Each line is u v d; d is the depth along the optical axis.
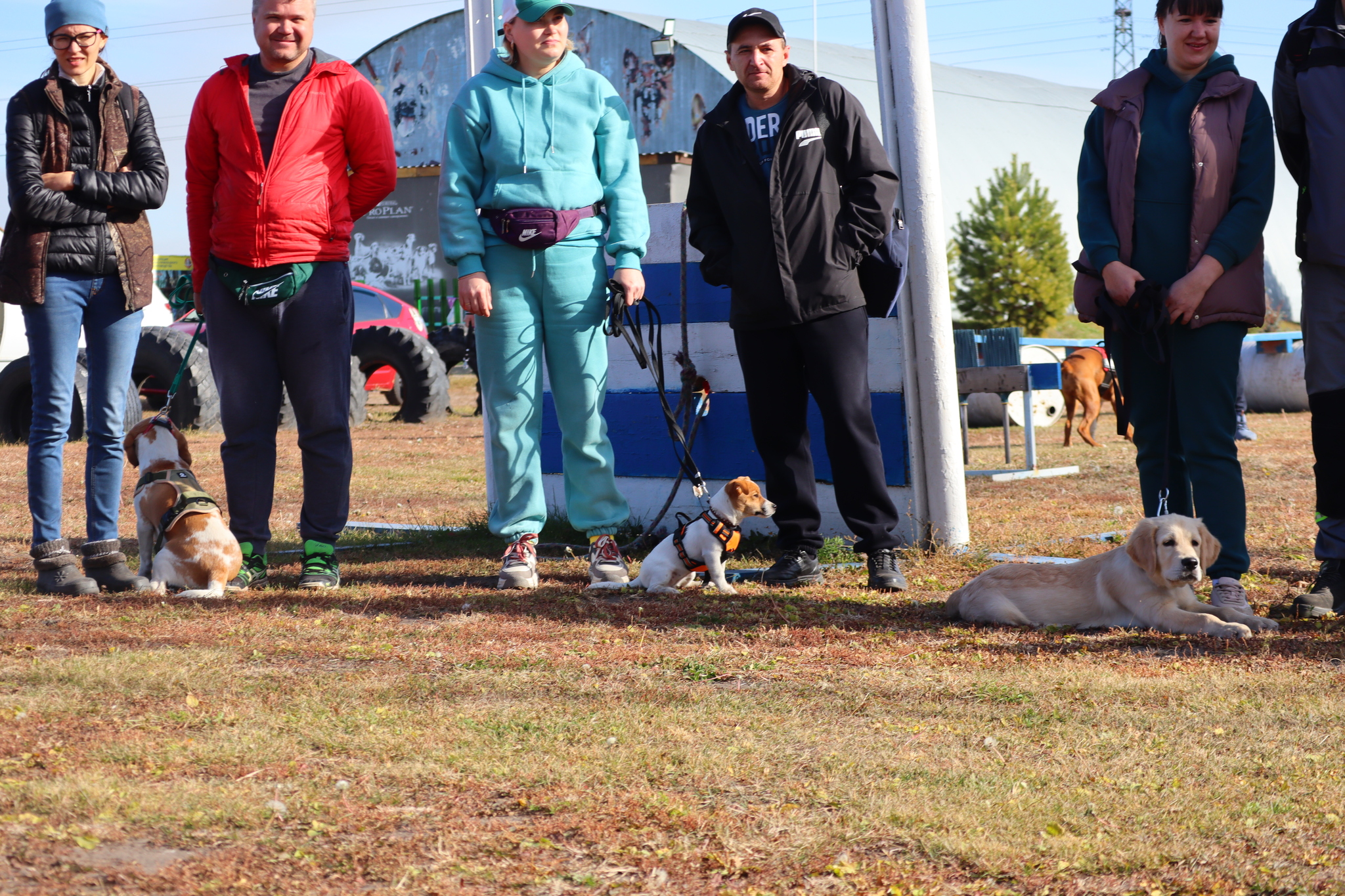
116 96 4.74
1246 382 17.39
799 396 4.98
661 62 37.66
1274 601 4.43
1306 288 4.20
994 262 37.34
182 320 15.71
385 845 2.13
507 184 4.84
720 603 4.52
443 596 4.66
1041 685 3.19
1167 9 4.17
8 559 5.72
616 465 6.75
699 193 5.00
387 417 17.67
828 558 5.57
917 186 5.62
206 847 2.11
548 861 2.08
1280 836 2.18
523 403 4.93
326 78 4.76
